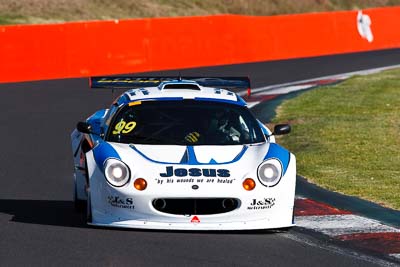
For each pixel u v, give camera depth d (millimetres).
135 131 33969
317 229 33000
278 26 114312
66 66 91500
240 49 108812
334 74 98750
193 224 30828
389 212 36469
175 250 29000
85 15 141000
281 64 107062
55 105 72938
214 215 30891
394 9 134000
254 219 31234
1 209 35969
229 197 30734
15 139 56656
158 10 153375
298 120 65750
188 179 30828
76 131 39188
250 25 110625
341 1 186875
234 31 108312
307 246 30297
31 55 89250
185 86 37531
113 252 28562
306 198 39156
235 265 27422
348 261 28422
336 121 64875
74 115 67938
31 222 33250
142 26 98562
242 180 31156
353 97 79750
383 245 30734
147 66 98438
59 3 141750
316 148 53438
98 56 94125
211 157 32375
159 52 99875
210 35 105500
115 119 34812
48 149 53156
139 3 153250
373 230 32938
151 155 32219
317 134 58656
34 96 78000
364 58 115875
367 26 128250
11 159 49406
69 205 37219
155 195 30500
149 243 29812
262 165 31688
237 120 35094
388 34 132000
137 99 35719
